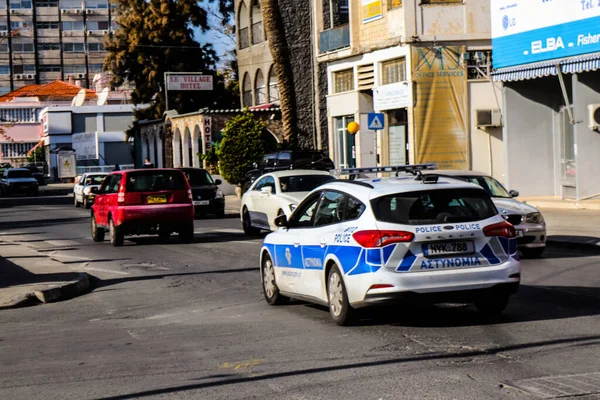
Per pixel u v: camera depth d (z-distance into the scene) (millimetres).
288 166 33906
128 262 19766
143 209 23266
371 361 8633
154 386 8047
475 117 34188
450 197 10398
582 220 23594
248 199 25328
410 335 9914
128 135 75812
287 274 12188
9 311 13680
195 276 16781
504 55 29062
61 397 7789
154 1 70562
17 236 28891
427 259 10047
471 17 34125
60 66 135375
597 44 24953
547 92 30172
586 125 26500
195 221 32531
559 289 13258
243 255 20234
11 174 65812
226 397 7512
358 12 38469
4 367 9227
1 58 133875
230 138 43281
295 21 48938
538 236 17500
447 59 34156
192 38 71875
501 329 10109
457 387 7465
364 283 10070
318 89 44062
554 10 26625
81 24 135750
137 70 72000
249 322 11438
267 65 52188
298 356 9055
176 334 10820
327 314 11734
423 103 34125
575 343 9156
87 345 10359
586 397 7039
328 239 10898
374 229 10078
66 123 98125
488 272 10148
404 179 10969
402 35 34469
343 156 41438
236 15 56875
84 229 31172
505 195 18688
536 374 7863
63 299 14867
